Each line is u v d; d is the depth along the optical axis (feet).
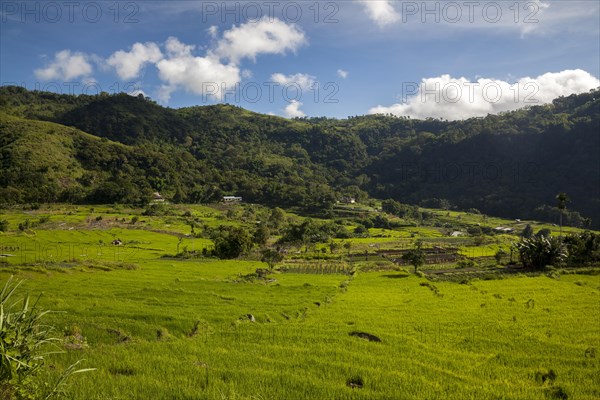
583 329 81.30
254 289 135.64
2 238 279.49
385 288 154.92
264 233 342.85
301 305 105.29
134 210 462.60
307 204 579.89
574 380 51.52
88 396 33.86
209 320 79.92
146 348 55.01
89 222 374.22
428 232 449.89
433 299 123.44
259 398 38.68
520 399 44.01
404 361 55.47
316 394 40.88
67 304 85.87
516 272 212.64
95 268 180.04
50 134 590.96
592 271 189.06
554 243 223.71
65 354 47.47
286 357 54.80
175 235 354.13
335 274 209.15
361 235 416.26
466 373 53.31
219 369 46.62
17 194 426.10
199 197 570.05
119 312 78.28
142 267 200.13
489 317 93.20
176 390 37.96
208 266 218.38
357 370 49.67
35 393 28.86
